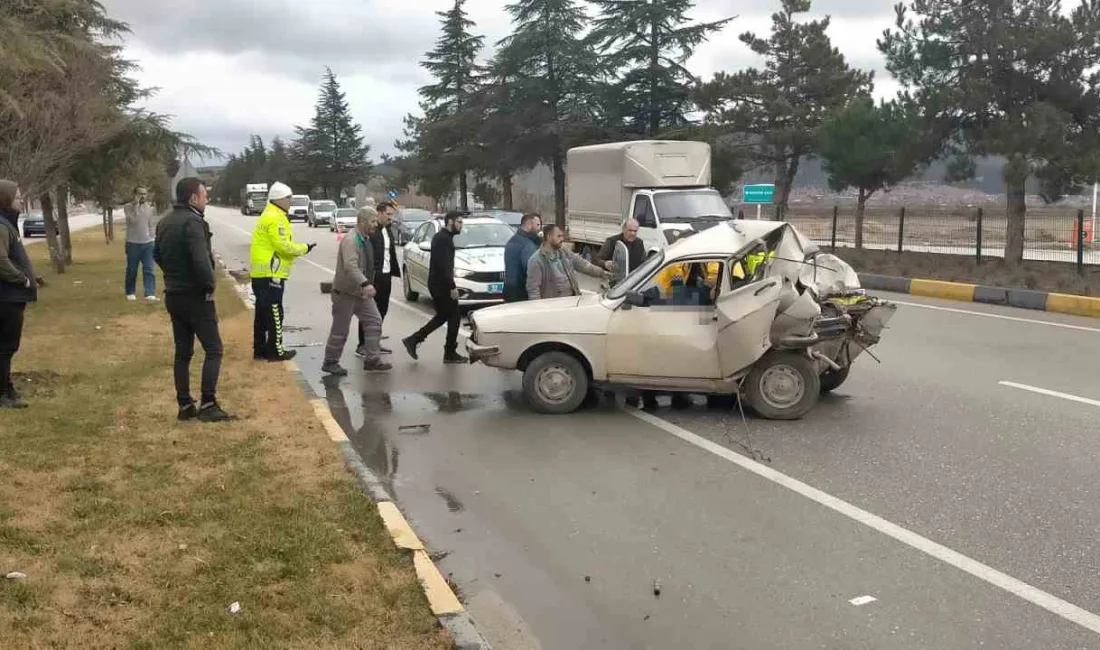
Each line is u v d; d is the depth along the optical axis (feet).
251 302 49.19
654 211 62.03
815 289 27.02
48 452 20.26
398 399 28.55
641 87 127.65
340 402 28.22
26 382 27.43
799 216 97.40
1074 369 31.60
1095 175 56.24
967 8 62.13
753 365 25.20
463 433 24.57
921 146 66.28
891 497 18.92
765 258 25.16
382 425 25.48
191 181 23.09
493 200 180.24
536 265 30.12
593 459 21.99
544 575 15.51
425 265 49.67
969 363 32.94
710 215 61.41
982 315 46.26
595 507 18.70
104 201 87.86
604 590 14.88
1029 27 60.13
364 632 12.62
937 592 14.55
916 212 77.71
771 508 18.42
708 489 19.66
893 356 34.53
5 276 23.39
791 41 98.84
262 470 19.44
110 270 69.77
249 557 14.92
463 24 174.81
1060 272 59.57
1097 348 35.81
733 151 102.22
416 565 14.79
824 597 14.46
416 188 222.28
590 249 77.51
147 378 28.50
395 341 39.60
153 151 59.16
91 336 36.83
